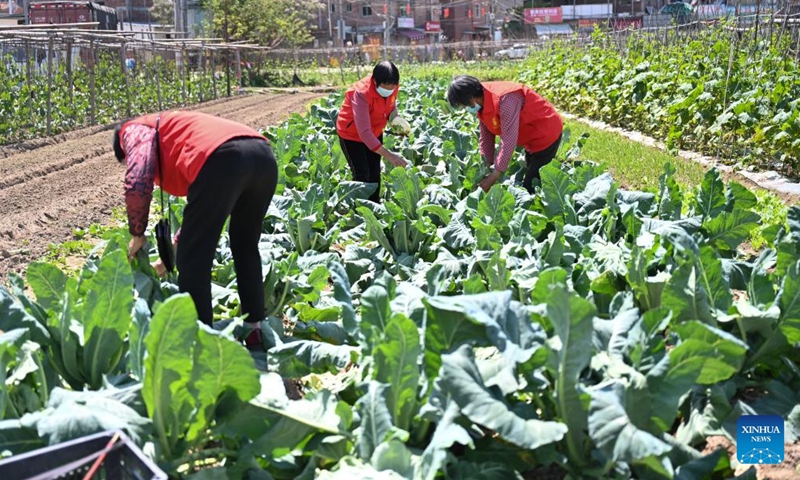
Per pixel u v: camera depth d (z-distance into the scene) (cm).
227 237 623
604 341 366
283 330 493
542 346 324
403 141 1159
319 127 1379
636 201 653
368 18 8325
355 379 396
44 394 354
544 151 783
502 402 311
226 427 333
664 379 325
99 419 297
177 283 494
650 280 458
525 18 7581
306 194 719
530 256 550
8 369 357
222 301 538
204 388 322
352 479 301
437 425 328
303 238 664
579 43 3062
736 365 326
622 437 290
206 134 425
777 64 1281
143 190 422
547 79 2433
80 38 2016
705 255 409
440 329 351
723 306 403
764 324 386
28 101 1714
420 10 8669
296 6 6359
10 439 302
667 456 324
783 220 730
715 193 596
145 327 362
